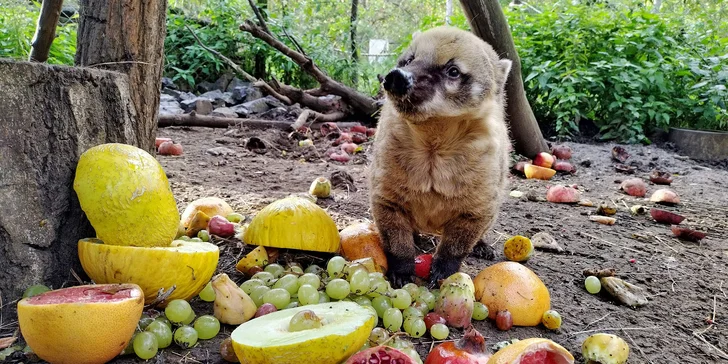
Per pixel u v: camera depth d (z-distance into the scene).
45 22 0.88
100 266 0.50
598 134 2.15
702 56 2.25
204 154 1.43
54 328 0.41
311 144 1.67
